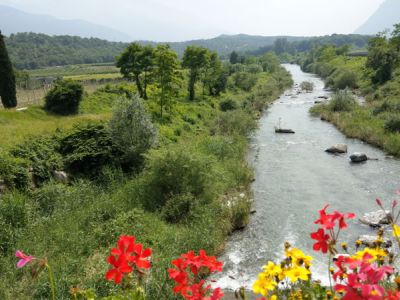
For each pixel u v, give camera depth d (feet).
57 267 29.53
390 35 187.01
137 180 50.47
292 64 606.96
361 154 71.15
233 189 54.90
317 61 378.32
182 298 25.32
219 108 128.26
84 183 50.47
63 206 42.60
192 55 130.82
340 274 9.35
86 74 256.32
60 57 509.35
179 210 43.68
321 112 121.39
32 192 44.62
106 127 57.77
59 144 57.06
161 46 97.25
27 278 28.43
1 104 95.40
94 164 53.88
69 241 34.30
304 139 90.63
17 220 36.99
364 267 7.44
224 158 66.08
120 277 9.10
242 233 42.57
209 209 43.73
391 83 146.30
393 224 10.03
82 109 90.68
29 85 146.72
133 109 57.26
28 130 59.11
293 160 73.15
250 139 91.97
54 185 46.06
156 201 46.60
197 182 47.83
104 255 33.04
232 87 182.60
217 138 75.46
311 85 201.67
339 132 96.63
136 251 9.42
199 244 35.70
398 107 100.37
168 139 74.95
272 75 266.36
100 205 42.37
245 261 36.04
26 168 47.73
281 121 114.52
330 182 59.77
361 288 7.15
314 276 32.22
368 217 44.06
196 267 9.91
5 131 57.62
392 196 52.42
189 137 83.71
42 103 89.66
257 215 47.47
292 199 52.90
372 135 84.07
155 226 39.14
